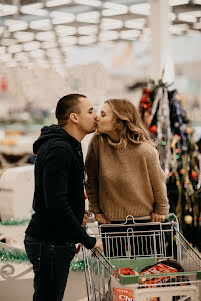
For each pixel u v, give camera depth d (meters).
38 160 2.12
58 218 2.03
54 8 7.84
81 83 6.20
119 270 2.08
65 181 2.04
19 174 6.02
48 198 2.02
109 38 11.36
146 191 2.47
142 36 11.20
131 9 7.97
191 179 4.07
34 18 8.76
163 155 3.97
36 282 2.18
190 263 2.17
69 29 9.96
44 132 2.19
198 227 3.96
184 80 17.78
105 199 2.51
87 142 5.55
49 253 2.12
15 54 13.84
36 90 6.97
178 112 4.09
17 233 5.25
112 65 16.67
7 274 3.78
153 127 3.98
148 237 2.59
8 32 10.22
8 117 15.71
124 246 2.61
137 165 2.43
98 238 2.24
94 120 2.29
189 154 4.09
